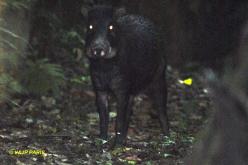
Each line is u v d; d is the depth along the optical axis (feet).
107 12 35.01
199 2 60.64
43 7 52.80
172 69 61.36
